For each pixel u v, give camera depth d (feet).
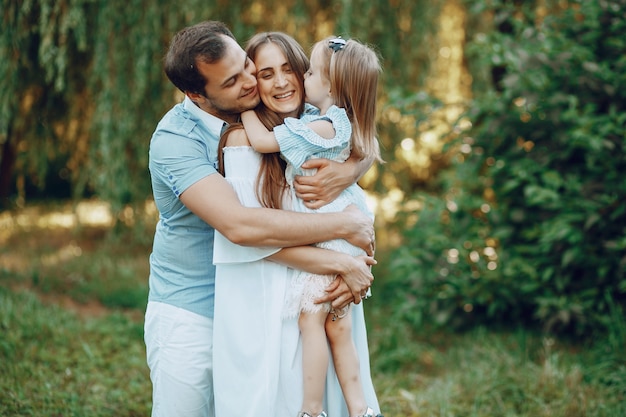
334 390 7.25
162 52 18.70
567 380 11.87
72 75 19.71
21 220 24.88
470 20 22.35
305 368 6.93
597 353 12.88
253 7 19.33
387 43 19.45
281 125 6.82
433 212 15.83
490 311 14.49
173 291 7.22
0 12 17.16
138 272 18.84
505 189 14.33
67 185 31.68
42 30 16.88
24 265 18.66
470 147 15.61
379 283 18.20
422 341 15.12
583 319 13.66
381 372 13.34
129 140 19.15
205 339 7.23
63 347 13.42
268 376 6.76
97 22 18.19
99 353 13.34
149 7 18.01
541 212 14.69
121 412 11.09
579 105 14.38
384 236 21.80
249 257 6.77
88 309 16.40
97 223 25.34
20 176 22.75
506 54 14.07
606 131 13.20
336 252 6.86
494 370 12.46
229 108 7.02
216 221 6.57
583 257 13.71
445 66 23.26
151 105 19.06
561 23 15.01
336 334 7.16
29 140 21.20
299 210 6.98
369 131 7.39
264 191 6.83
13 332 13.43
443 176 16.75
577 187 13.79
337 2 18.92
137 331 14.75
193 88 6.82
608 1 14.01
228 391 6.86
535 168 14.17
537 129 14.67
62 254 20.21
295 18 18.62
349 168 7.17
